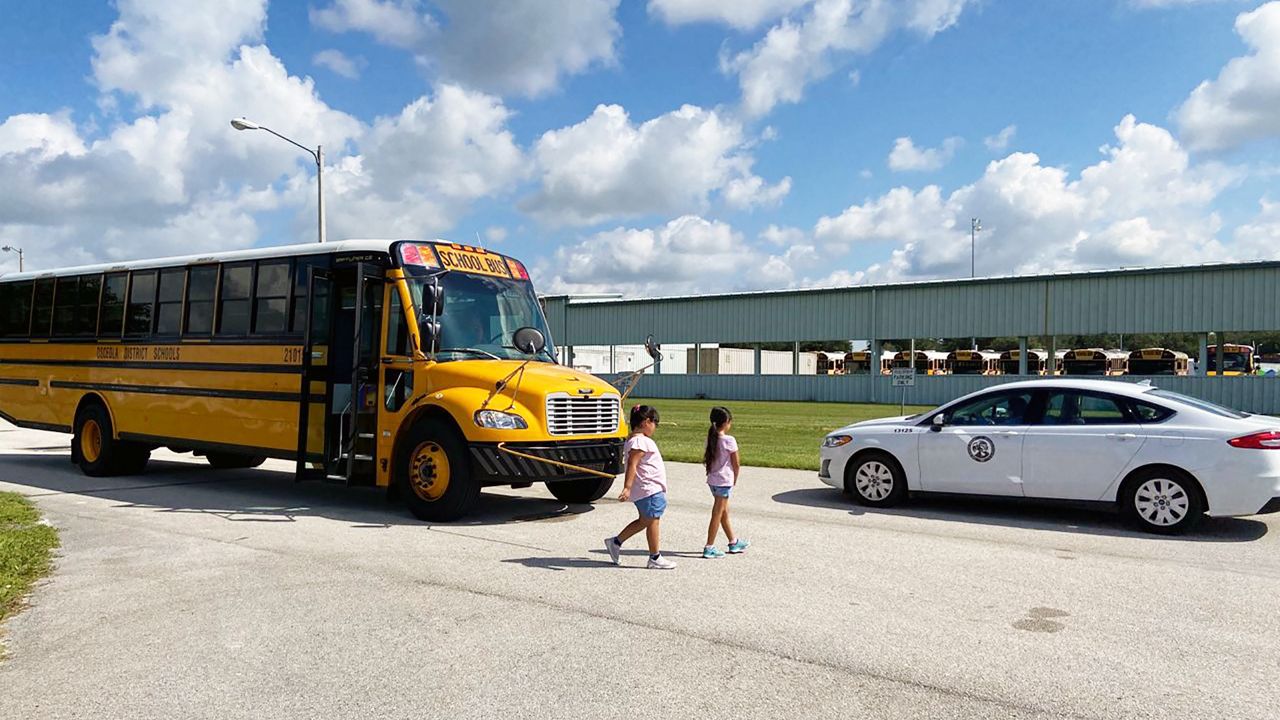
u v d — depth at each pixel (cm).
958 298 4291
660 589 683
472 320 1053
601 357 5688
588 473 1002
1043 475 981
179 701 456
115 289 1357
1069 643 554
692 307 5262
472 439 938
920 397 4391
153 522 976
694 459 1634
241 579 713
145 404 1293
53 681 486
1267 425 905
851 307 4653
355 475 1038
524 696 462
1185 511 909
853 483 1116
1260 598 665
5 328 1539
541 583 701
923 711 445
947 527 962
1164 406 942
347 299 1062
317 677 491
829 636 566
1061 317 3981
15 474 1409
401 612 618
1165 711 446
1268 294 3475
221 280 1202
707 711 443
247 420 1150
